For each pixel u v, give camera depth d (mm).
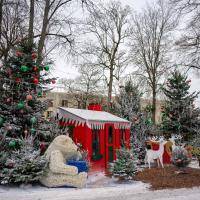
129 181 11125
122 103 18781
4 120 11188
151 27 33469
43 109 12195
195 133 21078
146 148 16109
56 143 10375
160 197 9078
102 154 13320
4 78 11391
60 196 8523
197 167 16188
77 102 48938
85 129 12711
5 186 9359
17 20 19828
